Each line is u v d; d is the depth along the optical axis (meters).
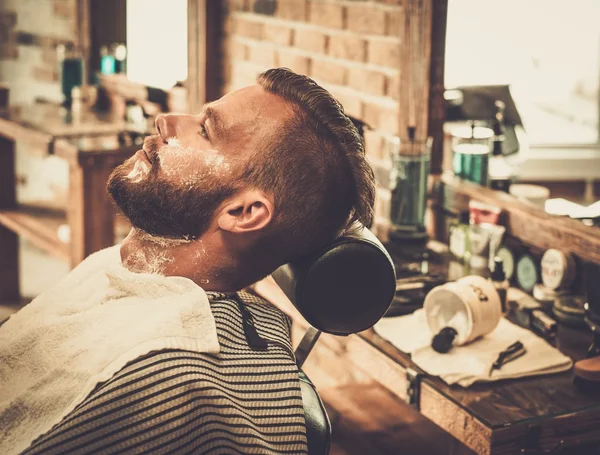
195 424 1.02
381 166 2.52
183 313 1.09
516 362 1.59
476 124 2.37
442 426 1.49
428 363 1.57
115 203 1.21
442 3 2.34
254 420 1.08
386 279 1.19
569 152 2.70
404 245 2.22
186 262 1.20
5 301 3.81
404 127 2.36
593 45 2.68
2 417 1.14
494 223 2.15
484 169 2.35
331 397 2.09
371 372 1.69
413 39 2.31
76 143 3.04
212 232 1.18
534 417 1.40
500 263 1.87
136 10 3.62
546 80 2.67
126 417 1.00
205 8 3.15
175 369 1.03
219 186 1.15
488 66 2.50
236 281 1.21
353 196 1.19
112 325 1.12
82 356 1.11
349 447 1.84
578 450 1.52
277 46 2.89
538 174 2.69
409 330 1.72
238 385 1.08
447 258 2.18
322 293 1.17
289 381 1.12
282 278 1.22
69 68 3.83
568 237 1.98
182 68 3.40
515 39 2.55
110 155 2.99
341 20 2.60
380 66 2.47
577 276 1.97
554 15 2.63
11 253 3.79
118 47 3.85
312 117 1.17
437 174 2.46
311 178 1.15
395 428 1.94
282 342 1.18
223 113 1.16
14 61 4.42
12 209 3.75
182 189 1.15
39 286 4.06
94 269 1.31
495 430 1.37
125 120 3.61
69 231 3.12
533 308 1.86
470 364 1.56
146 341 1.05
